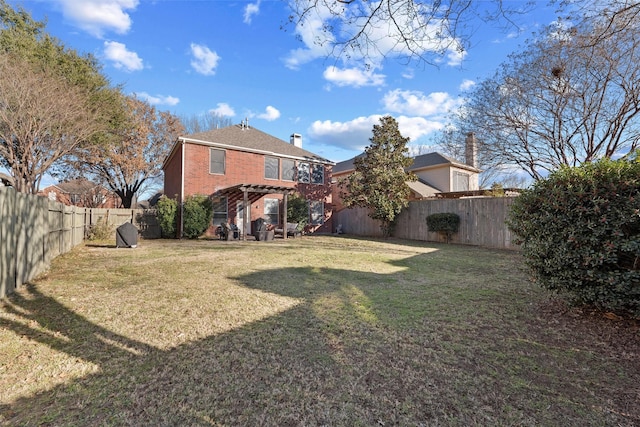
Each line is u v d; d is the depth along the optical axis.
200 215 13.57
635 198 2.84
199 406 2.00
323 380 2.31
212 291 4.71
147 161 23.14
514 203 4.14
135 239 10.29
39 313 3.67
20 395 2.10
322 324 3.42
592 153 9.52
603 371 2.42
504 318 3.60
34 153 13.13
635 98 8.35
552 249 3.45
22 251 4.89
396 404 2.02
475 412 1.93
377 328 3.31
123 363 2.54
